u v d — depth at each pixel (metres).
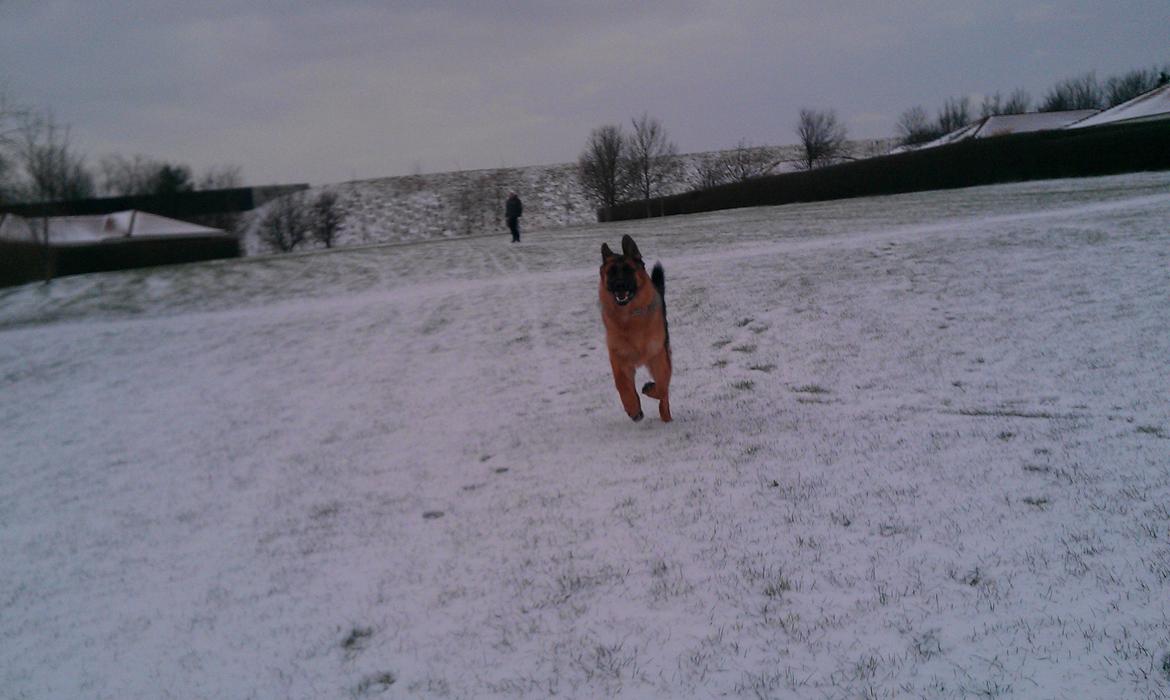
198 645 4.91
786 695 3.47
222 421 11.34
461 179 97.69
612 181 69.06
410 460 8.24
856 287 13.69
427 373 12.45
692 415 8.30
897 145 87.12
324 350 15.14
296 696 4.14
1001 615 3.84
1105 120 47.19
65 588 6.27
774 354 10.50
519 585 4.91
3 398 14.52
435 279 22.48
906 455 6.24
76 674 4.82
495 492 6.75
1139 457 5.61
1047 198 24.62
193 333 18.34
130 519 7.76
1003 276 12.98
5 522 8.22
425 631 4.57
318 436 9.88
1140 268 12.09
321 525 6.72
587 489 6.40
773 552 4.83
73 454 10.62
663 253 21.73
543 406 9.66
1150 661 3.33
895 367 9.17
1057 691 3.24
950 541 4.67
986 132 61.00
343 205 89.31
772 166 74.94
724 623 4.12
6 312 24.14
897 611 4.00
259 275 26.83
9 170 30.06
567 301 16.47
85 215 58.56
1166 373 7.58
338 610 5.02
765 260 17.73
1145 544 4.32
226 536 6.87
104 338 18.89
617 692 3.69
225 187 71.62
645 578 4.73
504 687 3.88
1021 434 6.43
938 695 3.33
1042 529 4.66
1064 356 8.63
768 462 6.46
